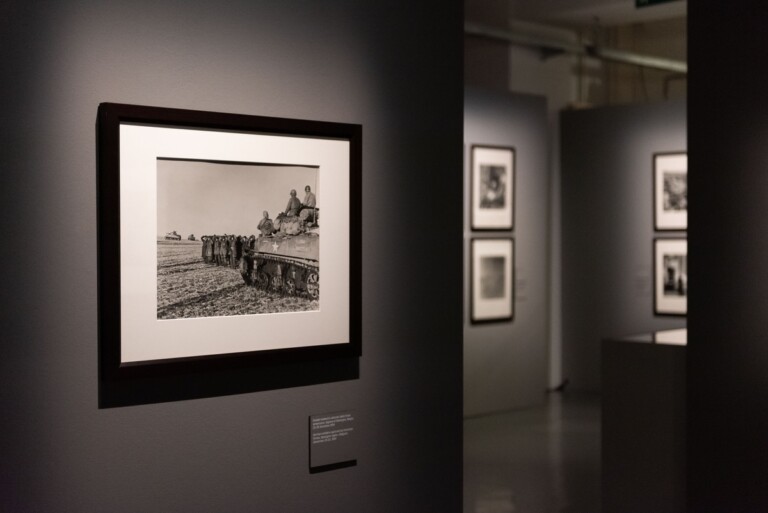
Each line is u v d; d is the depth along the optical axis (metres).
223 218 3.55
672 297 11.01
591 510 6.55
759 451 4.84
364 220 4.07
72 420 3.28
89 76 3.28
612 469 5.99
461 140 4.43
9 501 3.15
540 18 12.13
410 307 4.27
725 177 4.98
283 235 3.73
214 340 3.54
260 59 3.71
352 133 3.91
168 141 3.41
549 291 12.06
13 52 3.12
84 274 3.28
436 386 4.39
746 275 4.88
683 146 10.90
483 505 6.70
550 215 12.08
